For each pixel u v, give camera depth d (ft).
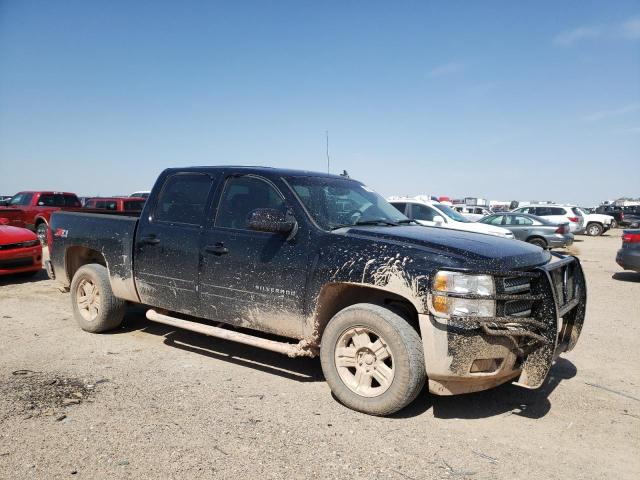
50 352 17.08
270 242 14.37
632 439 11.87
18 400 12.85
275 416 12.39
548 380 15.75
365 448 10.93
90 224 19.27
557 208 84.79
